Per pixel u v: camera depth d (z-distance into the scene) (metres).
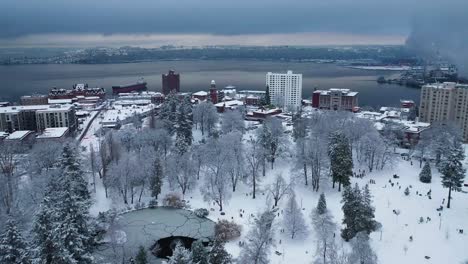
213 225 121.25
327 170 145.75
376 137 158.75
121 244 106.50
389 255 100.12
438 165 153.88
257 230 104.75
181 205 134.00
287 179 149.75
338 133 143.88
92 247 88.62
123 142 178.62
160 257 104.31
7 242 68.06
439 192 137.25
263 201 134.12
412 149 177.50
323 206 118.56
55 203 89.94
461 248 103.06
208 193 133.00
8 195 126.69
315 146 141.38
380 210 123.25
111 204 133.50
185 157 143.88
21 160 157.75
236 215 125.75
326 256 94.00
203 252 79.75
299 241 108.19
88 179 148.25
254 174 138.25
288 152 168.88
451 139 173.88
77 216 81.69
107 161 152.88
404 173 155.88
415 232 110.88
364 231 97.19
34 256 68.31
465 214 121.44
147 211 131.62
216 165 140.25
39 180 125.38
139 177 134.62
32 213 107.88
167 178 149.12
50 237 68.31
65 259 67.69
